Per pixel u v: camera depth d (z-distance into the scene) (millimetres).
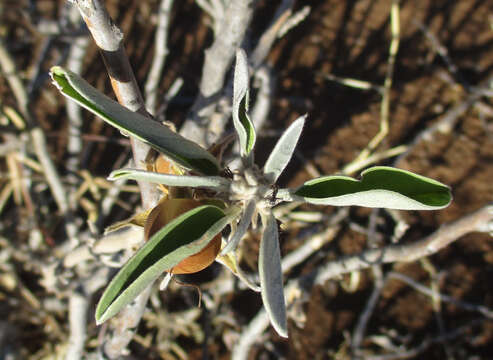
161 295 417
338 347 435
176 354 411
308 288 212
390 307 463
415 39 585
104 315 83
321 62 562
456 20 597
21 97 268
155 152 120
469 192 508
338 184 106
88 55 517
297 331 434
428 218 496
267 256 101
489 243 494
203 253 102
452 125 525
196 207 95
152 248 88
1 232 384
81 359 282
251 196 104
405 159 516
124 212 425
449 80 557
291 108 529
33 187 386
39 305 379
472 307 387
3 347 350
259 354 417
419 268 482
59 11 518
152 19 551
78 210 438
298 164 511
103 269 251
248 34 226
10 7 509
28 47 504
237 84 97
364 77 558
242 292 436
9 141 342
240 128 101
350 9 598
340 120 533
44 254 362
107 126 492
